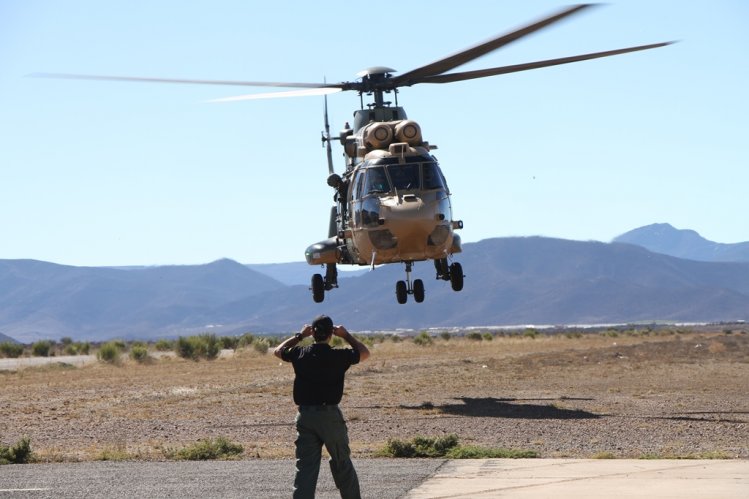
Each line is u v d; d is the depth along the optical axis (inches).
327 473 1316.4
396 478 1222.3
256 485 1205.1
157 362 5275.6
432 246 2422.5
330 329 1007.6
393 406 2380.7
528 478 1191.6
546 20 1768.0
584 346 6742.1
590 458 1386.6
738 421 1943.9
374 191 2421.3
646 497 1045.2
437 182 2436.0
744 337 7687.0
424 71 2488.9
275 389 2992.1
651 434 1752.0
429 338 7628.0
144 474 1317.7
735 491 1071.6
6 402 2709.2
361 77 2674.7
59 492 1173.7
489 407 2324.1
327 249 2802.7
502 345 7239.2
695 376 3331.7
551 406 2321.6
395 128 2524.6
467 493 1098.1
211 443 1581.0
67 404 2610.7
